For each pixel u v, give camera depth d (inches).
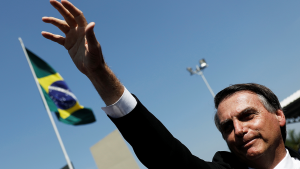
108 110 51.6
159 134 51.6
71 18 50.6
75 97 412.5
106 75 49.9
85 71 49.7
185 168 52.5
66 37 51.1
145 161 53.1
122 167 629.0
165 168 52.5
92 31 44.7
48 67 416.5
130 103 51.4
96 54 47.0
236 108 57.9
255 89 60.2
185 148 55.4
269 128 56.9
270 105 59.6
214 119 68.4
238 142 57.1
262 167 57.5
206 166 57.1
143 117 51.4
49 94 400.5
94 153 673.0
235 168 60.4
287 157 58.2
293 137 813.2
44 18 49.9
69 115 400.8
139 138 51.5
